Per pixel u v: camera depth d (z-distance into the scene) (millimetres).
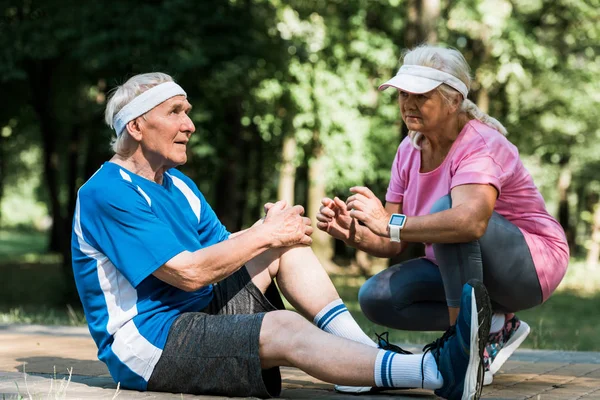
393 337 7578
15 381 4414
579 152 28672
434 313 4777
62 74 19984
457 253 4254
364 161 24734
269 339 3881
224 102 18406
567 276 27969
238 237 3969
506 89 24344
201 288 4156
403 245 4836
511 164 4496
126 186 3986
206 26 15758
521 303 4531
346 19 24000
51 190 22766
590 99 24875
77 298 17328
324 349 3822
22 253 42406
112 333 4008
